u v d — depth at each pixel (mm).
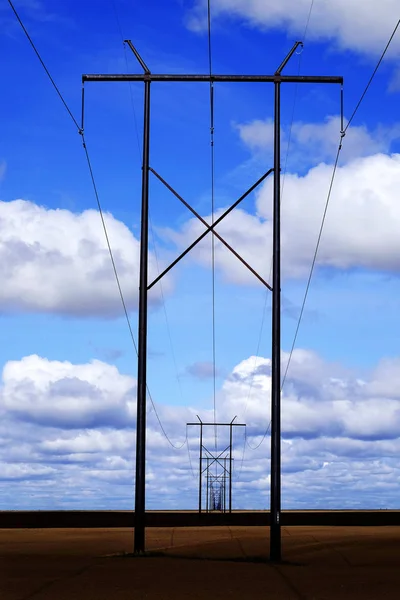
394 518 58375
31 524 56719
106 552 33125
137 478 29703
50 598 17172
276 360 29484
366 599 17625
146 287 30688
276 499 28781
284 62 31719
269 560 28062
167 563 25469
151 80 31875
